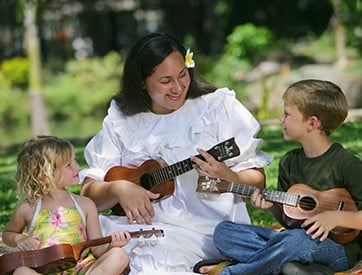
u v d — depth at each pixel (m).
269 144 11.15
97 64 30.70
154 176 5.91
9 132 26.23
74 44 36.09
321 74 23.44
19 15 24.98
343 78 22.14
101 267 5.27
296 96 5.48
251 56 26.80
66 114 28.33
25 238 5.45
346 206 5.35
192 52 6.07
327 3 32.75
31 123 26.22
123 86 6.07
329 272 5.25
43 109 25.11
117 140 6.13
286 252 5.23
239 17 33.16
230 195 5.92
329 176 5.42
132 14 36.50
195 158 5.70
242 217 5.97
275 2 32.97
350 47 29.17
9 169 11.71
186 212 5.89
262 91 21.12
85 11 35.47
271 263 5.29
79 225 5.54
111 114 6.16
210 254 5.79
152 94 5.94
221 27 33.56
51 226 5.48
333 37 30.47
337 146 5.48
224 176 5.70
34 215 5.50
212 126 5.98
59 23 35.03
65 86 29.02
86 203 5.64
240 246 5.53
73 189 9.31
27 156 5.50
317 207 5.37
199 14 34.94
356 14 25.20
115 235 5.38
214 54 32.59
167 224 5.86
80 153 11.75
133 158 6.02
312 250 5.21
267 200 5.50
